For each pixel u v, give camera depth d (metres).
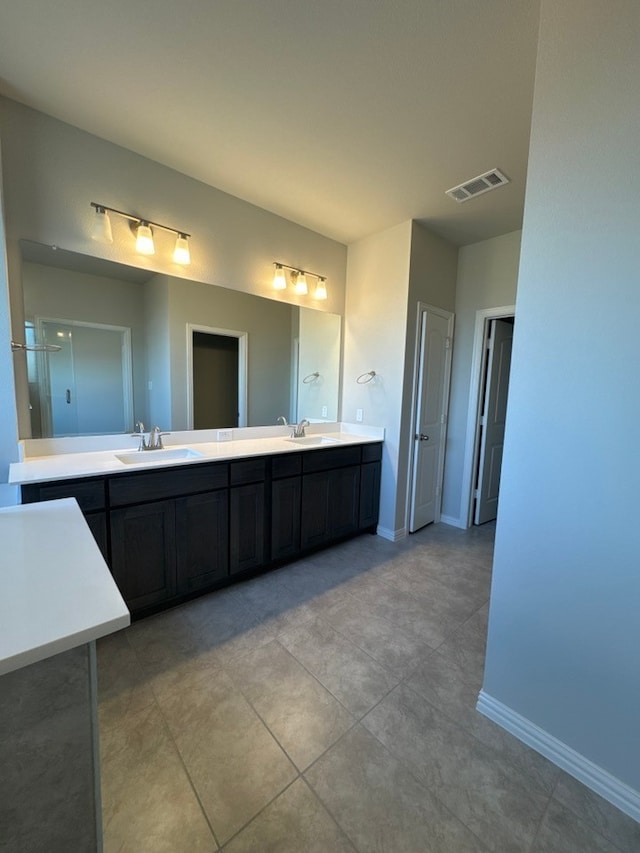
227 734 1.30
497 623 1.37
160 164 2.18
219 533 2.15
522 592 1.30
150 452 2.21
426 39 1.34
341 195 2.47
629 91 0.99
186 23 1.31
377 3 1.23
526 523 1.28
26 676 0.65
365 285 3.18
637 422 1.04
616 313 1.06
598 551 1.13
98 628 0.64
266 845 0.98
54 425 2.00
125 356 2.20
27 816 0.65
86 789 0.70
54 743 0.67
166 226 2.24
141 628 1.86
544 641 1.26
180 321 2.39
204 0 1.23
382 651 1.73
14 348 1.81
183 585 2.03
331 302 3.24
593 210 1.08
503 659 1.36
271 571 2.50
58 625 0.63
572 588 1.19
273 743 1.27
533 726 1.29
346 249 3.30
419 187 2.33
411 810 1.07
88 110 1.77
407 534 3.22
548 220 1.17
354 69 1.48
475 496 3.48
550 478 1.22
